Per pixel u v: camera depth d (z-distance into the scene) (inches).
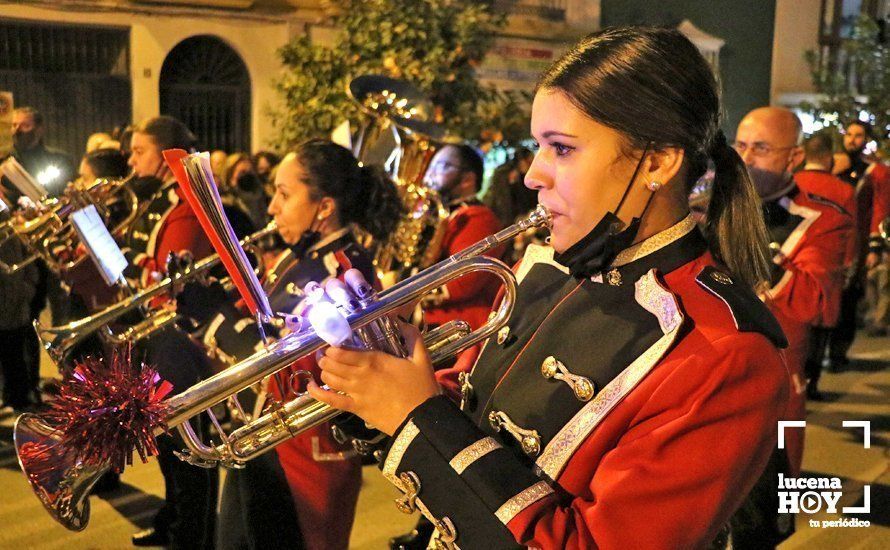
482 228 157.4
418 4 280.2
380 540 137.9
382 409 45.5
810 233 114.6
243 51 352.5
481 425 51.1
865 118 433.7
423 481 44.4
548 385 48.0
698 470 42.0
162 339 107.3
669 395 43.4
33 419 59.2
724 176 51.8
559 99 45.9
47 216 133.0
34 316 203.9
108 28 326.6
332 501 89.3
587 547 41.9
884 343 282.0
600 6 449.4
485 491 43.0
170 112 347.6
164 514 135.9
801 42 504.1
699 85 46.1
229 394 51.4
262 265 114.8
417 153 168.9
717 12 488.4
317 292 46.4
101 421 48.9
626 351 45.9
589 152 45.5
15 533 138.8
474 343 51.9
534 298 54.1
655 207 47.9
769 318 46.5
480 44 294.4
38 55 319.0
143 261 134.4
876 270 263.0
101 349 144.4
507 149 337.1
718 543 54.3
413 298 47.6
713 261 50.5
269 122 362.0
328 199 98.3
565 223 47.7
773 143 117.0
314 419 55.2
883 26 446.0
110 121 334.3
